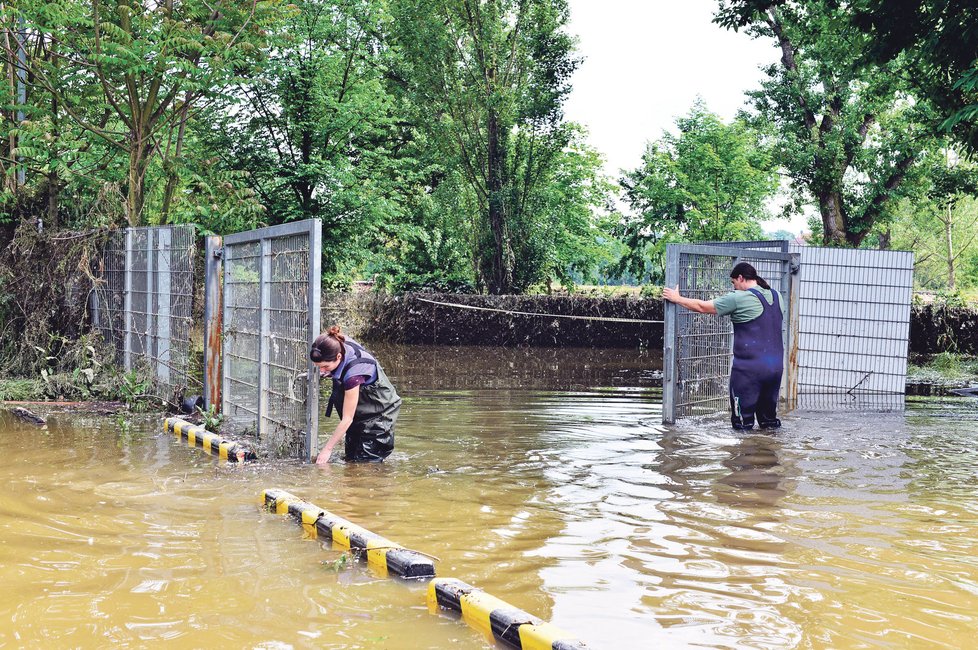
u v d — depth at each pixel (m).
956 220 53.69
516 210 24.95
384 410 6.58
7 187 11.66
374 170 25.23
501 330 20.97
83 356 9.97
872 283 10.76
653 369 15.41
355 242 24.05
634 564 4.01
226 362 8.41
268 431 7.31
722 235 29.77
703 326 8.88
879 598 3.54
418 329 21.11
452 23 24.31
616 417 9.09
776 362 8.07
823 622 3.26
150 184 14.23
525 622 3.04
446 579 3.55
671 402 8.44
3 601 3.45
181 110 13.44
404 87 27.48
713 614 3.35
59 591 3.58
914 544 4.36
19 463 6.33
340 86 23.66
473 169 24.86
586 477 6.02
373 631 3.17
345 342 6.48
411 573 3.80
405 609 3.41
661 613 3.35
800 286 10.97
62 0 11.27
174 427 7.77
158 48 11.43
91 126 12.20
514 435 7.86
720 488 5.68
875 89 21.86
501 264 24.66
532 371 14.82
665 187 30.38
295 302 6.69
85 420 8.45
